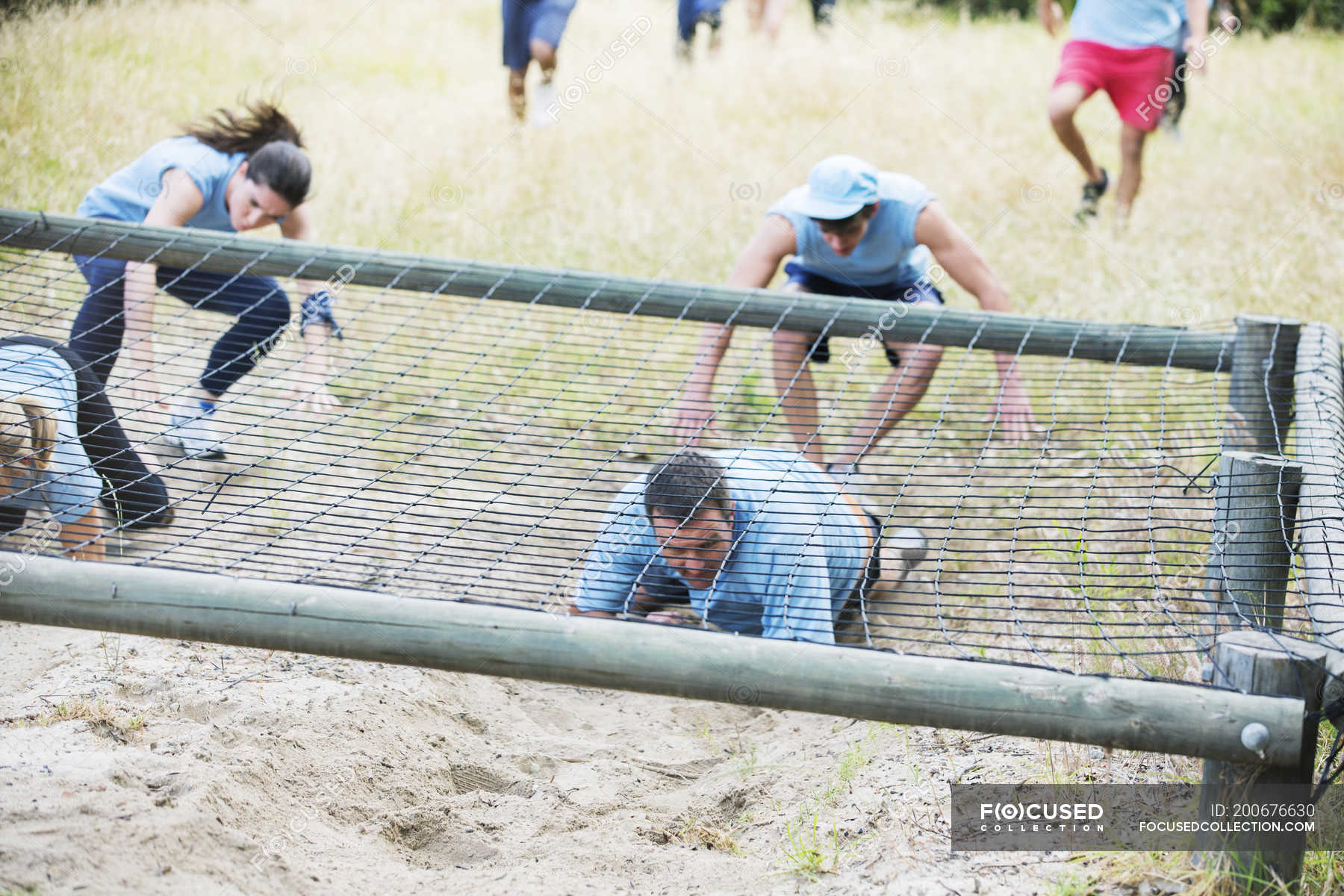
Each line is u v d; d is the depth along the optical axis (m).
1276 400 10.75
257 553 8.13
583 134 21.69
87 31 21.62
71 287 15.62
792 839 7.34
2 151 18.39
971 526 11.98
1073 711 5.84
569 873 6.92
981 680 5.91
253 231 18.20
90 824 6.09
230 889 6.04
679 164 20.84
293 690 8.68
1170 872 6.44
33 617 6.46
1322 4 31.23
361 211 18.80
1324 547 7.50
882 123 22.91
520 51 21.16
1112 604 10.15
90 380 10.32
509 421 13.84
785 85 24.17
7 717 7.97
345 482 12.33
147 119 19.94
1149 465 12.40
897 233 12.17
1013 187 20.34
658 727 9.62
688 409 12.02
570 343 15.53
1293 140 22.31
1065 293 16.84
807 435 12.34
